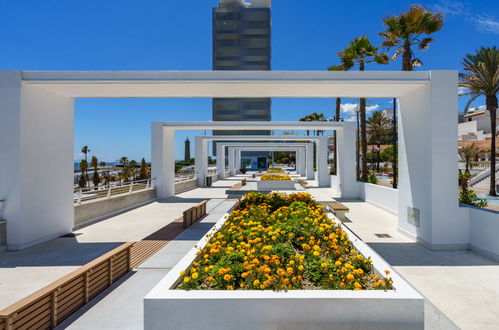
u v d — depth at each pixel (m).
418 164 6.23
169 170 14.38
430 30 11.03
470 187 18.20
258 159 48.59
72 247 6.02
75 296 3.35
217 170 26.52
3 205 5.87
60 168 6.96
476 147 22.17
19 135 5.91
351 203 11.61
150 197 12.81
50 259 5.29
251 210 5.88
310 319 2.37
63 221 6.97
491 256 5.12
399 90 6.56
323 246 3.82
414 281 4.19
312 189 17.31
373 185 11.11
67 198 7.12
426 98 5.93
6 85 5.93
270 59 49.53
